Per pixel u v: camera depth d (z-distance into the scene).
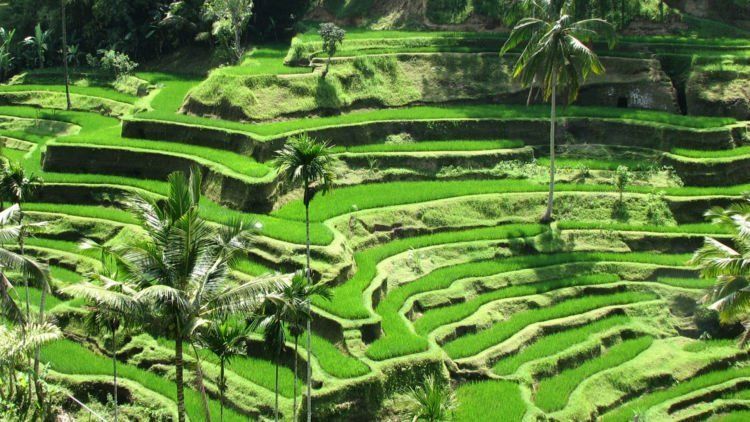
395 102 70.25
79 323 46.62
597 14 80.56
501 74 72.94
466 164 63.38
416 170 62.59
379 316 44.81
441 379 42.12
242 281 46.81
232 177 56.28
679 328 51.19
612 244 56.69
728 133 65.44
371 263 51.09
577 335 48.25
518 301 50.56
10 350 35.31
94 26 91.06
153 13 89.44
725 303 37.34
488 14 80.69
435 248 54.25
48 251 52.78
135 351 44.38
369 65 71.56
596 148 66.06
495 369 44.66
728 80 70.62
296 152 38.34
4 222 36.72
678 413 43.69
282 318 35.00
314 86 68.50
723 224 43.84
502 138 67.12
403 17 83.56
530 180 62.50
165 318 30.62
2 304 36.19
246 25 83.75
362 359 42.03
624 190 60.88
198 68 86.62
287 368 42.53
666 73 73.88
